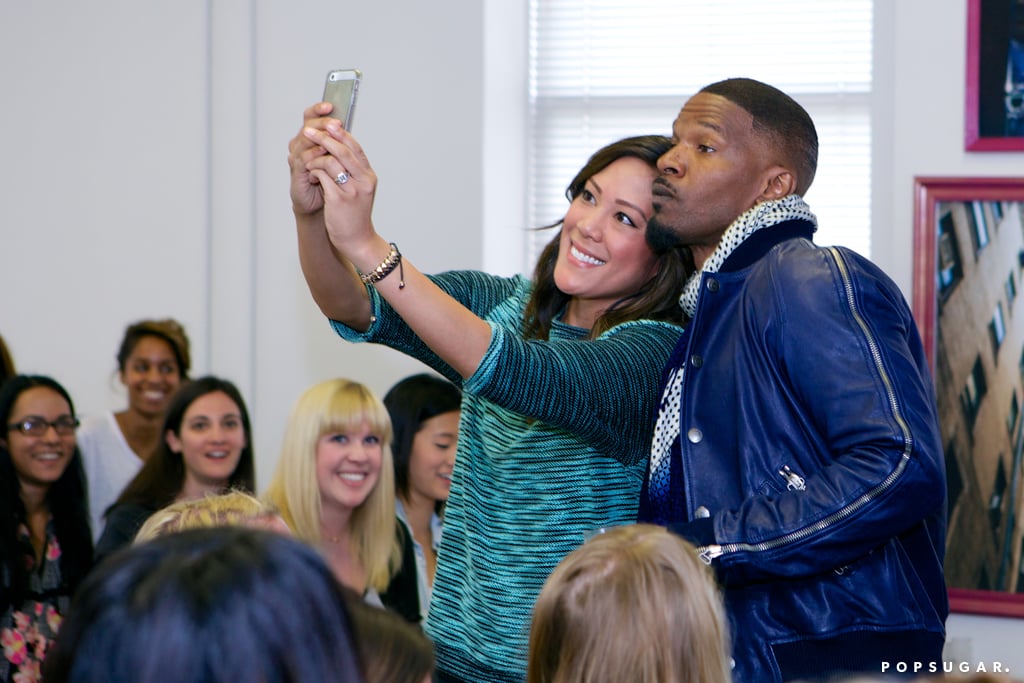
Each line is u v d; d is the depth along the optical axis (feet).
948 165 13.62
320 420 11.19
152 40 15.35
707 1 15.69
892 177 14.30
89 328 15.53
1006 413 13.47
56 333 15.61
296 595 2.75
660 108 15.87
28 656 11.07
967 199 13.48
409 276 6.18
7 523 11.17
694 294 6.71
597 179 7.38
